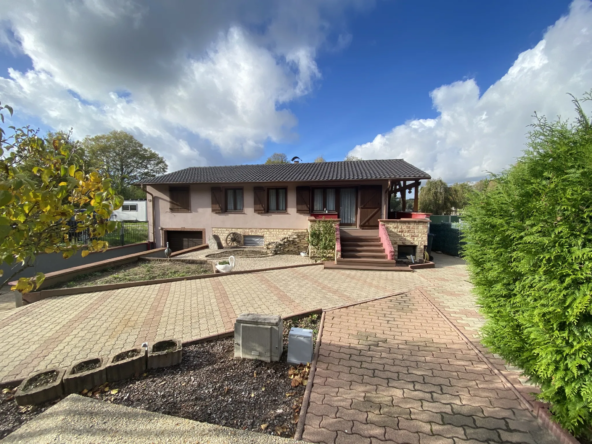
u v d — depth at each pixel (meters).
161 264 9.27
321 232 10.63
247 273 8.31
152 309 5.06
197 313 4.87
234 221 14.18
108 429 2.10
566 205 2.01
